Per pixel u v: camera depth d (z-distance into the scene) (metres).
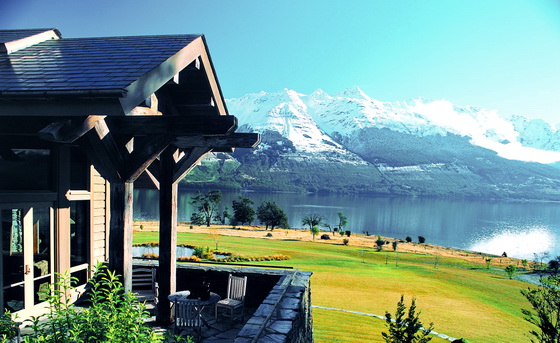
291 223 151.00
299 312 5.55
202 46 5.88
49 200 6.26
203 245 47.19
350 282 30.41
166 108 6.25
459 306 25.09
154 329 5.73
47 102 4.04
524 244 128.25
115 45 5.88
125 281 4.80
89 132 4.33
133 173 4.80
